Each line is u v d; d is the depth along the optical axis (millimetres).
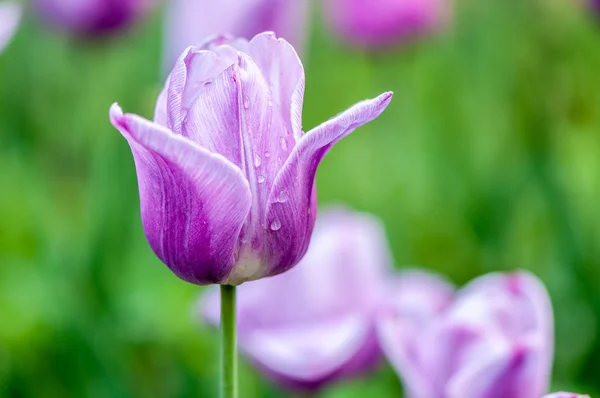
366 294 739
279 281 736
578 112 997
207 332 854
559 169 958
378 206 1112
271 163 552
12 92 1206
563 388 777
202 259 548
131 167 928
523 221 1007
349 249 739
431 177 1148
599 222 951
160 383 832
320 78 1414
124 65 1182
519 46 1029
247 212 543
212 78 557
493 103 1166
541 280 901
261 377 761
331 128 538
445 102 1134
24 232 1001
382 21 1116
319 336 730
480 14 1194
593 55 1027
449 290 743
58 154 1181
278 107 558
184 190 542
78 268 866
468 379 625
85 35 1077
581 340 823
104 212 899
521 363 618
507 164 989
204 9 777
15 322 814
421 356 652
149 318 875
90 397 795
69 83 1227
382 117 1229
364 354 723
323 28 1423
